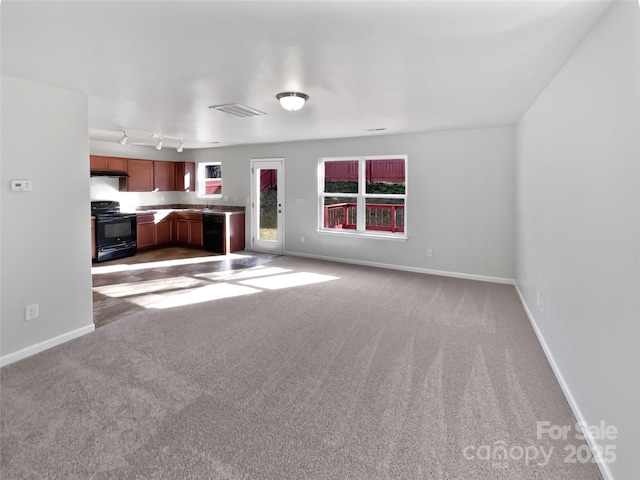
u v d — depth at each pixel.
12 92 2.80
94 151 6.85
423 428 2.05
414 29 2.00
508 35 2.08
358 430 2.03
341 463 1.79
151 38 2.13
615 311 1.62
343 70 2.71
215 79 2.92
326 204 7.16
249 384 2.51
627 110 1.51
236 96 3.45
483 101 3.59
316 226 6.82
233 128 5.27
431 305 4.21
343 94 3.37
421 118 4.47
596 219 1.87
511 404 2.28
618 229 1.60
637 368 1.42
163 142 6.95
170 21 1.91
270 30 2.02
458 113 4.18
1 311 2.77
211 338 3.28
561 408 2.24
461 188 5.42
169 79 2.91
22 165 2.87
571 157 2.32
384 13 1.83
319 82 3.00
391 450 1.88
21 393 2.38
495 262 5.27
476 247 5.39
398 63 2.54
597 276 1.84
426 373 2.66
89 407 2.23
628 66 1.50
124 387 2.46
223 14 1.83
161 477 1.69
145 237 7.49
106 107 3.90
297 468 1.76
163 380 2.56
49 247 3.07
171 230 8.10
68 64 2.55
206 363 2.81
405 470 1.75
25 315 2.92
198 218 7.66
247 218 7.70
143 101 3.63
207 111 4.10
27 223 2.92
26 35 2.08
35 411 2.19
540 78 2.84
